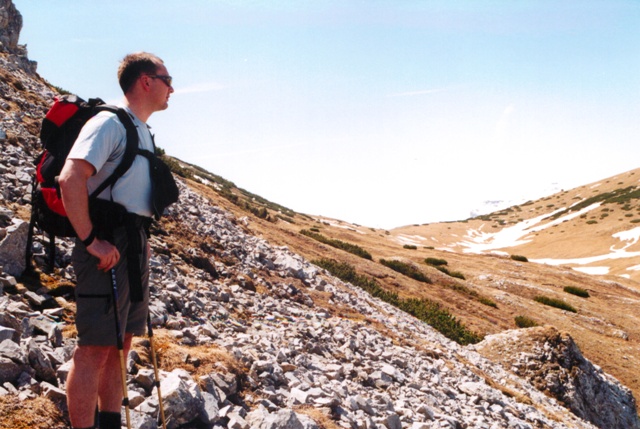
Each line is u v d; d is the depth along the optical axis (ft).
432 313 83.87
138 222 11.00
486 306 153.28
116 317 10.41
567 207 654.94
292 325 32.45
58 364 15.35
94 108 10.82
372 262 152.35
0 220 22.97
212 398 16.87
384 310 60.80
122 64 11.53
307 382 23.08
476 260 280.72
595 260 416.87
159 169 11.35
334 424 19.52
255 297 37.19
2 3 89.04
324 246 135.23
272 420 16.75
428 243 551.59
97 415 13.39
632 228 460.55
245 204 132.36
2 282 18.79
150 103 11.57
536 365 71.77
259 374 21.47
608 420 73.72
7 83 60.18
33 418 12.38
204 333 23.43
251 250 50.16
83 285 10.77
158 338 19.93
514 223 650.02
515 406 41.04
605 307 214.69
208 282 34.42
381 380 28.17
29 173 33.17
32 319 16.80
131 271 10.75
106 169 10.54
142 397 15.07
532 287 216.74
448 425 25.80
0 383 13.04
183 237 41.91
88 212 10.04
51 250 11.20
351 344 32.30
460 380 39.06
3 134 38.52
